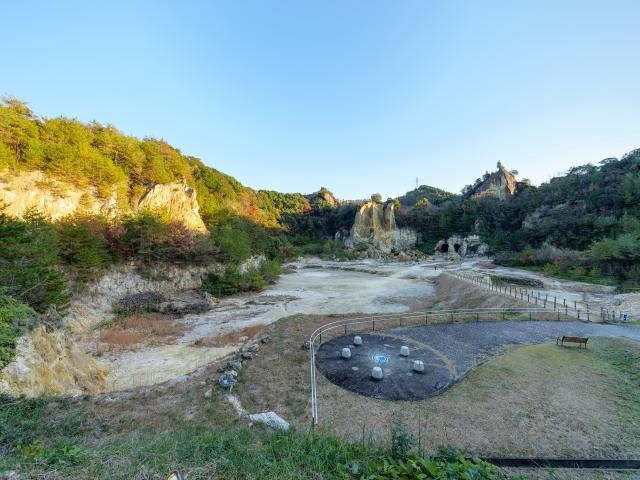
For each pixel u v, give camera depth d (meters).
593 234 59.62
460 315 24.34
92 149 44.88
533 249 66.81
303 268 79.56
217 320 28.89
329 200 173.25
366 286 49.56
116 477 4.42
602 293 33.94
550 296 32.12
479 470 4.99
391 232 112.25
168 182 55.81
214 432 7.58
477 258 87.06
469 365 14.81
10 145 35.62
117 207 45.03
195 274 42.88
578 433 9.61
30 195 35.25
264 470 4.96
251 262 57.16
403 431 7.03
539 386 12.58
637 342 16.72
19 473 4.42
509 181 114.00
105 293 31.53
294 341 18.11
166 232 40.59
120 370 18.14
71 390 12.77
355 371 14.29
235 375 13.64
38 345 12.27
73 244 28.64
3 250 18.17
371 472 4.91
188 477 4.59
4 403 8.76
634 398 11.44
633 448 8.87
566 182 85.88
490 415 10.70
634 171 70.88
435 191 177.75
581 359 15.12
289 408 11.30
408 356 16.02
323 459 5.79
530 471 8.10
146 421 9.62
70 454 5.07
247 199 104.38
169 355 20.44
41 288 18.31
